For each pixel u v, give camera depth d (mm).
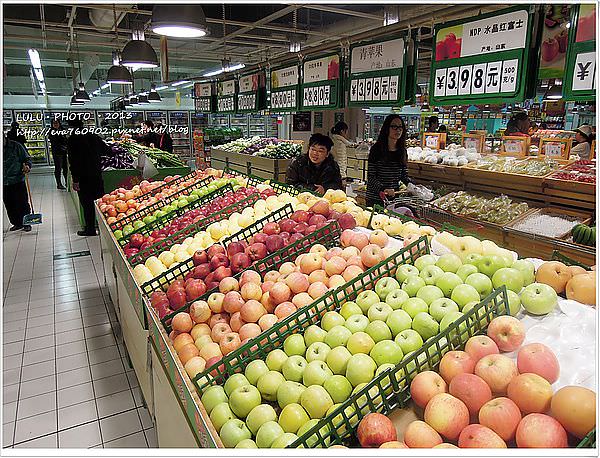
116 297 3773
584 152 6270
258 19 8000
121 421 2869
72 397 3111
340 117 10805
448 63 2613
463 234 2148
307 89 4543
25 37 8727
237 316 1809
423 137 7055
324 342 1502
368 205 4469
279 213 2727
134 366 3156
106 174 7500
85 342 3857
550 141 5309
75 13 7152
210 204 3461
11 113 17016
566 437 1000
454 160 5012
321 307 1731
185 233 2990
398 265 1799
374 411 1230
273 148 9266
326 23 8492
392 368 1274
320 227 2367
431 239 1983
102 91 18703
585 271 1586
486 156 5340
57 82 17797
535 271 1694
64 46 11609
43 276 5438
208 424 1347
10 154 7355
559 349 1272
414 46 3031
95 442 2689
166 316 2002
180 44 10656
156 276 2455
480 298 1509
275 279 1961
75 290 5000
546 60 2344
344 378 1328
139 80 20141
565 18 2273
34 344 3828
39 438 2723
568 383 1149
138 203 4137
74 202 9453
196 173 4848
